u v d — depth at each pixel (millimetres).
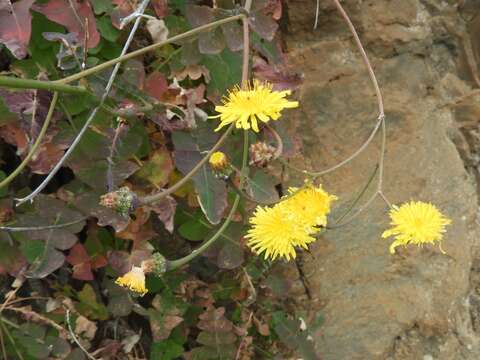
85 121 521
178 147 532
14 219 530
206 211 519
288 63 648
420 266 645
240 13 527
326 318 643
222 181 524
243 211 572
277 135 520
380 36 665
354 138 657
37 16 527
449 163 672
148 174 552
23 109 502
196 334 641
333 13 660
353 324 641
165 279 591
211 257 576
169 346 606
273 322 633
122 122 525
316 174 492
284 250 469
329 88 661
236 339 603
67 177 593
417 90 672
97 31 518
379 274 645
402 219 477
